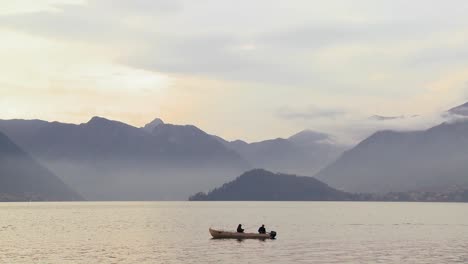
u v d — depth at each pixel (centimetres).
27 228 15250
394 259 8481
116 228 15338
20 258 8569
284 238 11975
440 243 10856
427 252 9338
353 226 16488
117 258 8600
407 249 9788
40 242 11000
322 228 15538
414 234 13188
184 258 8650
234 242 11031
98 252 9319
